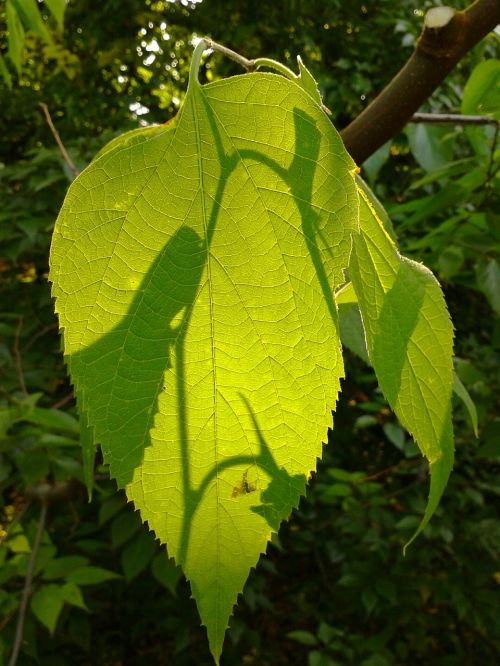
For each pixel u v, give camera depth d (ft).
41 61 8.84
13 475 3.64
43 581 3.69
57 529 4.57
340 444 6.38
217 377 0.69
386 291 0.78
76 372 0.67
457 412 5.18
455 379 1.23
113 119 7.73
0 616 3.72
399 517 5.36
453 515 5.23
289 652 6.21
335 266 0.66
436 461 0.80
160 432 0.69
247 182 0.67
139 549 3.65
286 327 0.68
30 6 2.48
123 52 8.48
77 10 8.43
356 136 1.29
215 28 7.75
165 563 3.64
